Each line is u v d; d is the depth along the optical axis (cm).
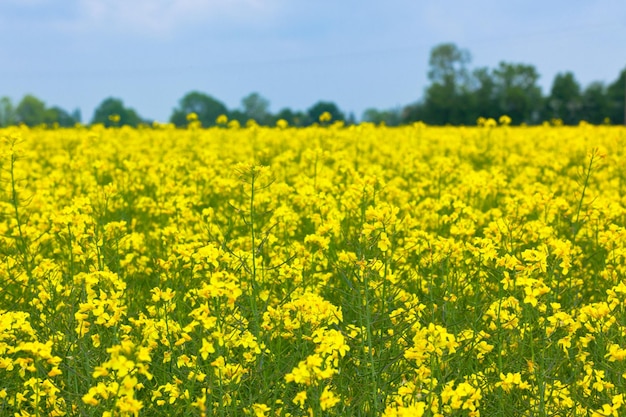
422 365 439
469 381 469
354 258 530
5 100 11844
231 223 758
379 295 553
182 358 433
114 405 358
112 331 504
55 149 1661
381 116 9438
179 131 2012
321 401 373
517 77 7494
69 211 575
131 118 10994
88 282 455
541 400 442
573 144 1586
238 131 1902
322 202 695
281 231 752
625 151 1499
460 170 1191
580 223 773
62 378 500
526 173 1238
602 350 491
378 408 434
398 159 1348
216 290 414
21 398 442
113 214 886
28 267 594
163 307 533
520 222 706
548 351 513
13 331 495
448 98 7588
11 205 801
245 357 456
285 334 488
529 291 445
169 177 1085
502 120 1867
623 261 732
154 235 812
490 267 558
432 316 533
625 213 858
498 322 494
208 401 413
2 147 657
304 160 1248
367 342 482
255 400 447
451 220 695
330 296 616
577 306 605
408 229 738
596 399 475
